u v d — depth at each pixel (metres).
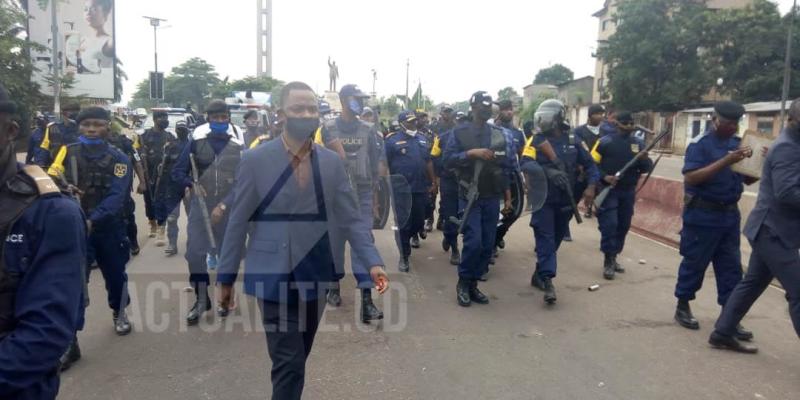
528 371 3.83
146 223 8.72
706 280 6.02
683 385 3.65
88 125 4.14
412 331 4.50
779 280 3.81
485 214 5.15
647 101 39.53
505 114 7.64
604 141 6.14
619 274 6.30
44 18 26.30
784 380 3.74
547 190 5.20
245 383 3.59
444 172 6.41
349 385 3.60
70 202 1.73
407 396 3.47
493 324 4.71
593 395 3.50
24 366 1.56
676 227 8.02
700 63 37.19
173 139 6.71
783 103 28.38
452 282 5.95
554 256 5.27
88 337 4.29
